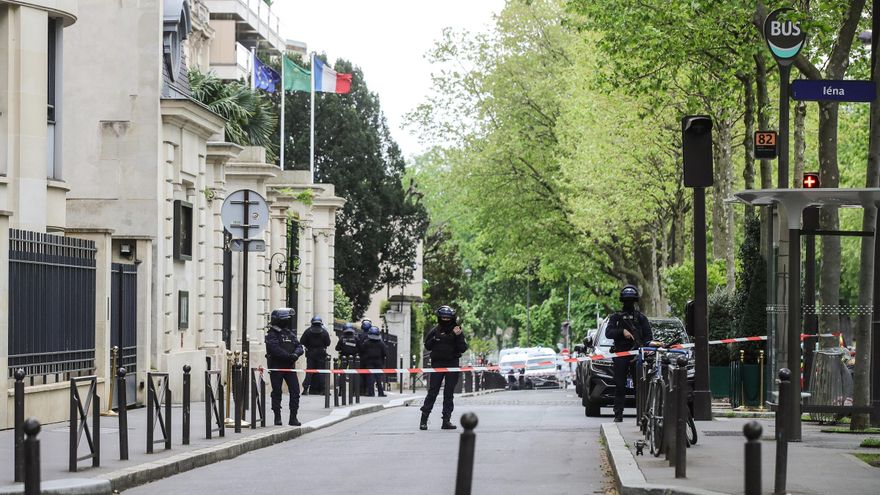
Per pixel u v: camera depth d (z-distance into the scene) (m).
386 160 83.19
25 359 25.20
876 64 22.08
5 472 16.70
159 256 34.56
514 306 130.00
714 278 45.91
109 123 34.75
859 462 17.00
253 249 26.34
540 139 71.44
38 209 28.05
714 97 39.88
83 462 18.14
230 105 45.50
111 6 34.91
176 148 36.38
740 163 56.06
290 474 18.36
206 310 40.09
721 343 35.00
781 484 13.76
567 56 69.75
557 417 30.95
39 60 28.19
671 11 36.78
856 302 22.59
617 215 56.97
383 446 23.11
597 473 17.70
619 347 26.62
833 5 29.34
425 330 91.19
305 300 56.09
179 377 35.56
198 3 74.38
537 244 73.19
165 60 36.22
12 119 27.80
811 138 53.59
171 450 20.39
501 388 75.44
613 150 53.97
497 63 71.56
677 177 54.91
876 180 22.08
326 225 59.38
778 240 22.00
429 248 103.25
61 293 26.97
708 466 16.59
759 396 30.61
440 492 15.75
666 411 17.28
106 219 34.56
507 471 17.98
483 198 72.88
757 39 36.47
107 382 29.14
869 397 22.11
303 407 36.38
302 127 78.31
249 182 46.00
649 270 68.81
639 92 39.91
